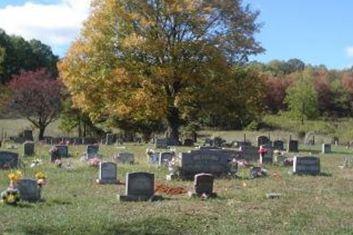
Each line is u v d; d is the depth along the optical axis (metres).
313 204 18.14
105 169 22.16
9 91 65.62
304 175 25.92
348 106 116.25
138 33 49.00
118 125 59.03
